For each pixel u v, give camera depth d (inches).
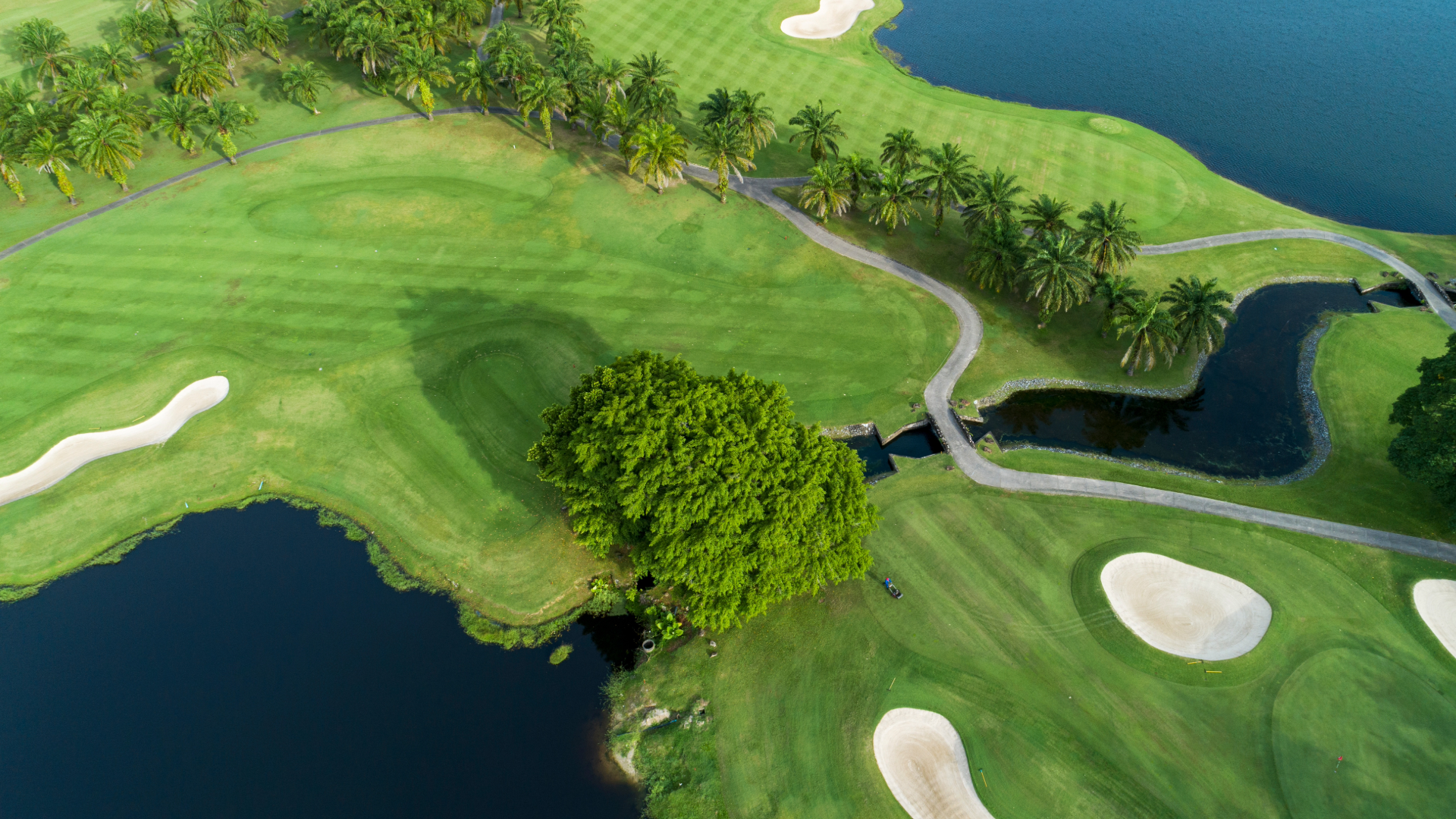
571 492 1929.1
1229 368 2679.6
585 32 4394.7
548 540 2143.2
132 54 3735.2
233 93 3858.3
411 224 3221.0
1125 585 2025.1
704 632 1936.5
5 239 3090.6
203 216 3221.0
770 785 1670.8
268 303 2849.4
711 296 2928.2
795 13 4751.5
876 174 3063.5
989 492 2268.7
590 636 1961.1
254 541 2175.2
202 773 1690.5
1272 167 3681.1
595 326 2783.0
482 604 2022.6
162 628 1966.0
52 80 3759.8
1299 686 1813.5
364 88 3959.2
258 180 3408.0
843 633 1929.1
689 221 3270.2
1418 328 2728.8
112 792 1659.7
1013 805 1637.6
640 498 1737.2
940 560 2087.8
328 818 1619.1
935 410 2514.8
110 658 1898.4
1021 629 1936.5
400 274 2987.2
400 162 3535.9
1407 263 3043.8
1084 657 1879.9
